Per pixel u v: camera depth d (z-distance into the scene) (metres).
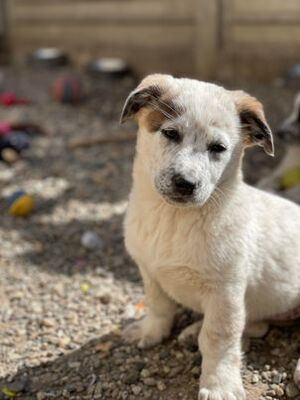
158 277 1.14
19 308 1.29
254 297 1.15
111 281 1.37
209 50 2.67
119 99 2.55
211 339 1.09
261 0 2.52
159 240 1.10
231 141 1.08
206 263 1.08
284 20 2.51
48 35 3.20
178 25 2.73
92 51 3.07
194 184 1.04
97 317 1.27
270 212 1.16
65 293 1.33
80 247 1.48
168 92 1.09
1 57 3.33
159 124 1.08
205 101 1.08
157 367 1.15
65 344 1.21
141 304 1.30
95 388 1.13
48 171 1.82
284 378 1.12
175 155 1.06
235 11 2.58
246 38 2.60
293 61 2.54
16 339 1.22
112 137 2.09
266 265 1.14
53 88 2.61
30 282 1.36
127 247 1.15
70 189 1.71
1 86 2.70
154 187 1.07
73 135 2.13
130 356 1.18
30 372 1.16
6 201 1.63
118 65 2.91
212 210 1.08
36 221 1.57
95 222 1.57
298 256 1.17
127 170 1.84
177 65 2.80
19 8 3.24
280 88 2.45
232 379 1.09
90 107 2.45
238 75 2.65
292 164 1.71
